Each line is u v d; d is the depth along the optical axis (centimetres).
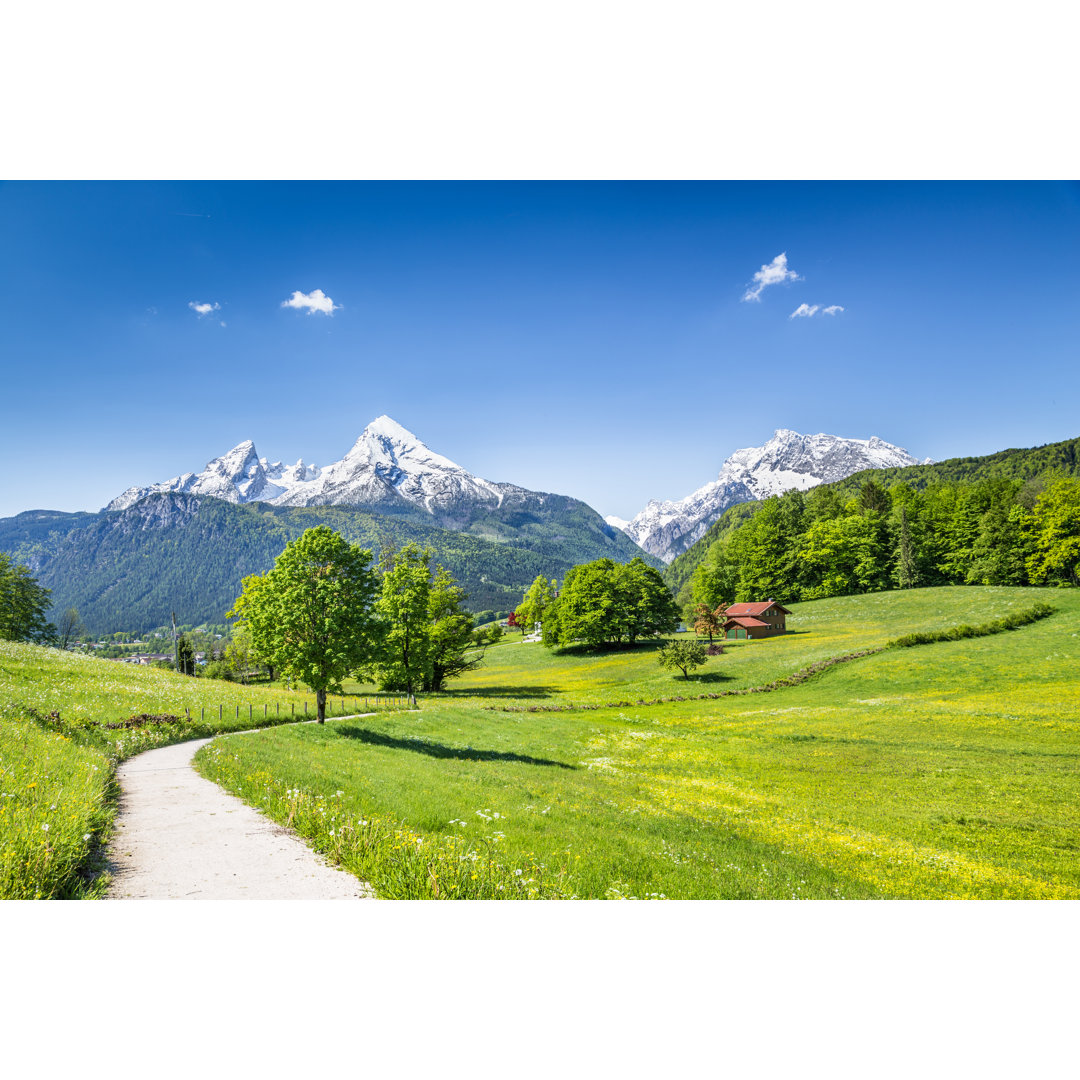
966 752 3322
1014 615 6656
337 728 3144
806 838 1958
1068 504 9081
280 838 1166
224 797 1547
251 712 3900
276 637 3197
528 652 11425
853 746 3584
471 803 1889
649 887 1266
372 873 966
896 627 8225
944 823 2233
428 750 2964
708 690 6062
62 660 4253
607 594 10262
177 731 2945
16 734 1825
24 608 8612
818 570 12025
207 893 885
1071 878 1658
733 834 1956
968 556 10606
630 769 3114
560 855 1409
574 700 6031
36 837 905
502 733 3869
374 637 3272
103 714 2881
